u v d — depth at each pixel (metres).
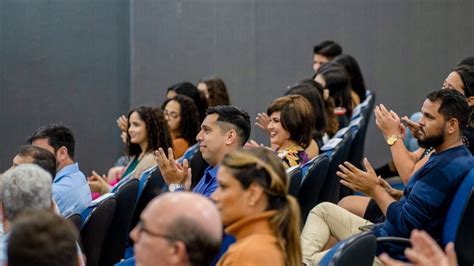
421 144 4.38
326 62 8.45
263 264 2.96
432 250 2.32
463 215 4.04
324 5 9.86
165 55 9.95
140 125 6.43
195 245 2.51
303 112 5.46
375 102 9.77
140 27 9.92
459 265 4.08
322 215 4.90
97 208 4.68
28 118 10.00
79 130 9.99
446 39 9.62
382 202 4.43
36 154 4.62
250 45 9.97
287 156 5.38
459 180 4.23
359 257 3.39
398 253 4.31
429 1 9.63
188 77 9.95
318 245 4.83
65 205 5.14
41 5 9.88
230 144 4.73
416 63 9.70
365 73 9.80
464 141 4.80
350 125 6.96
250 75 9.99
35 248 2.46
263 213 3.05
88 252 4.66
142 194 5.56
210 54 9.97
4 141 10.02
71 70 9.95
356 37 9.81
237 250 3.00
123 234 5.08
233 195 3.06
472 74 5.09
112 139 10.01
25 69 9.95
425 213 4.25
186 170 4.91
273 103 5.54
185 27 9.94
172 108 7.04
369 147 9.73
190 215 2.52
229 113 4.75
